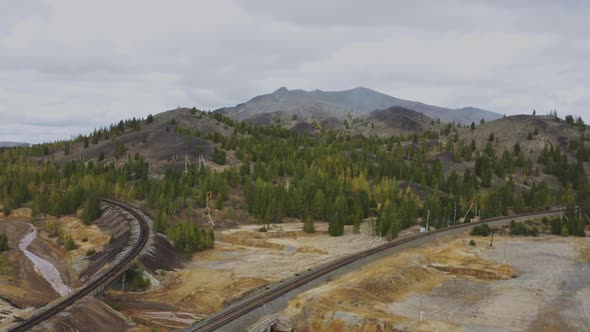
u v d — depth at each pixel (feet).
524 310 177.27
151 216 390.01
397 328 150.82
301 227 401.29
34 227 405.18
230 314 163.32
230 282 240.53
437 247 307.58
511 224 371.97
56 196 461.37
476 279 228.63
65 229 389.19
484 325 159.22
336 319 159.74
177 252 289.74
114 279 208.03
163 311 196.34
